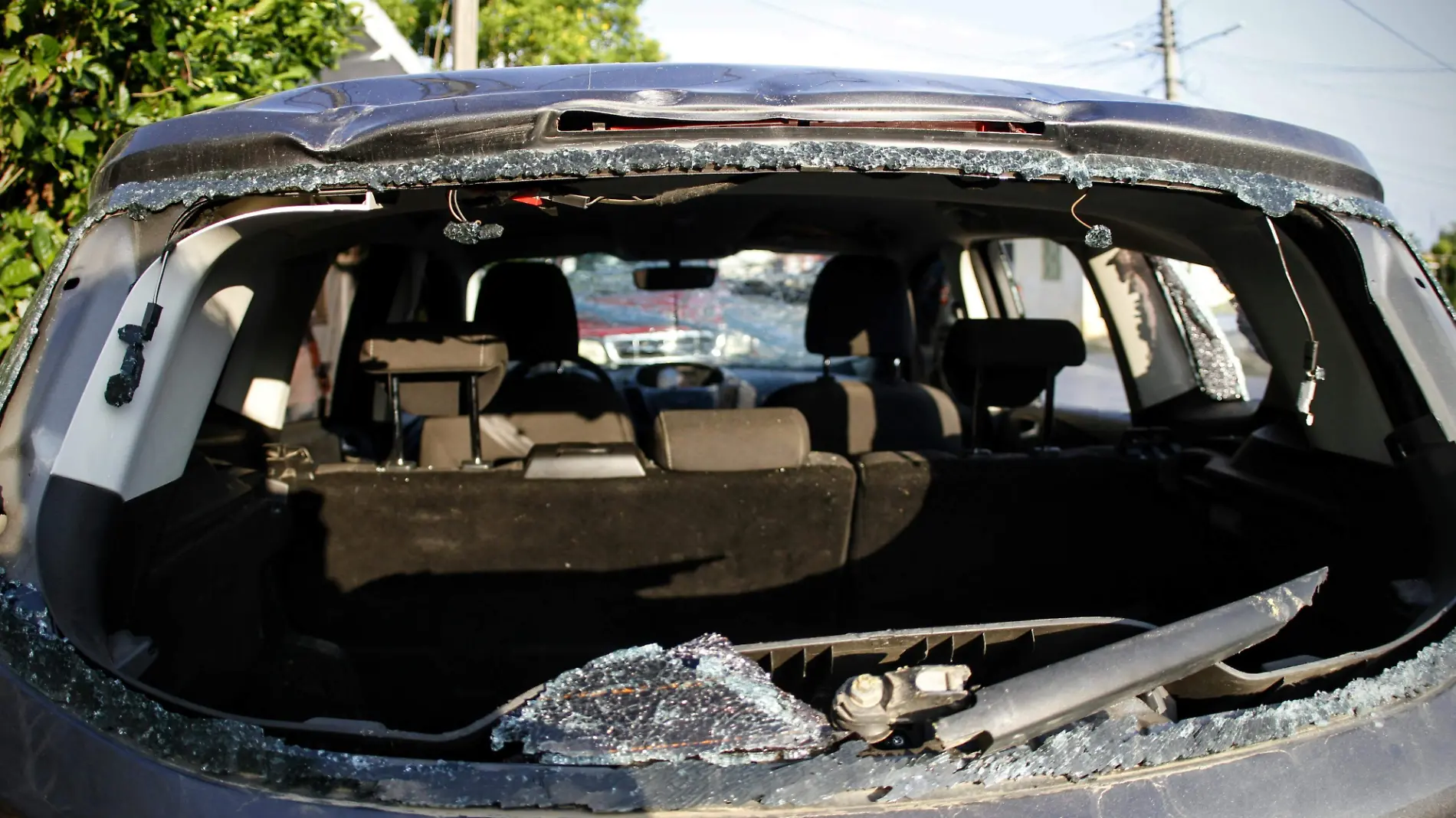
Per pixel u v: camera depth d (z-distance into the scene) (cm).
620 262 583
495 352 266
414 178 164
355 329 387
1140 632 163
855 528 278
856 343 432
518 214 300
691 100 166
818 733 135
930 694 134
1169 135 174
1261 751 139
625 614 276
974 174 167
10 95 372
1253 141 178
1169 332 374
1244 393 364
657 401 495
